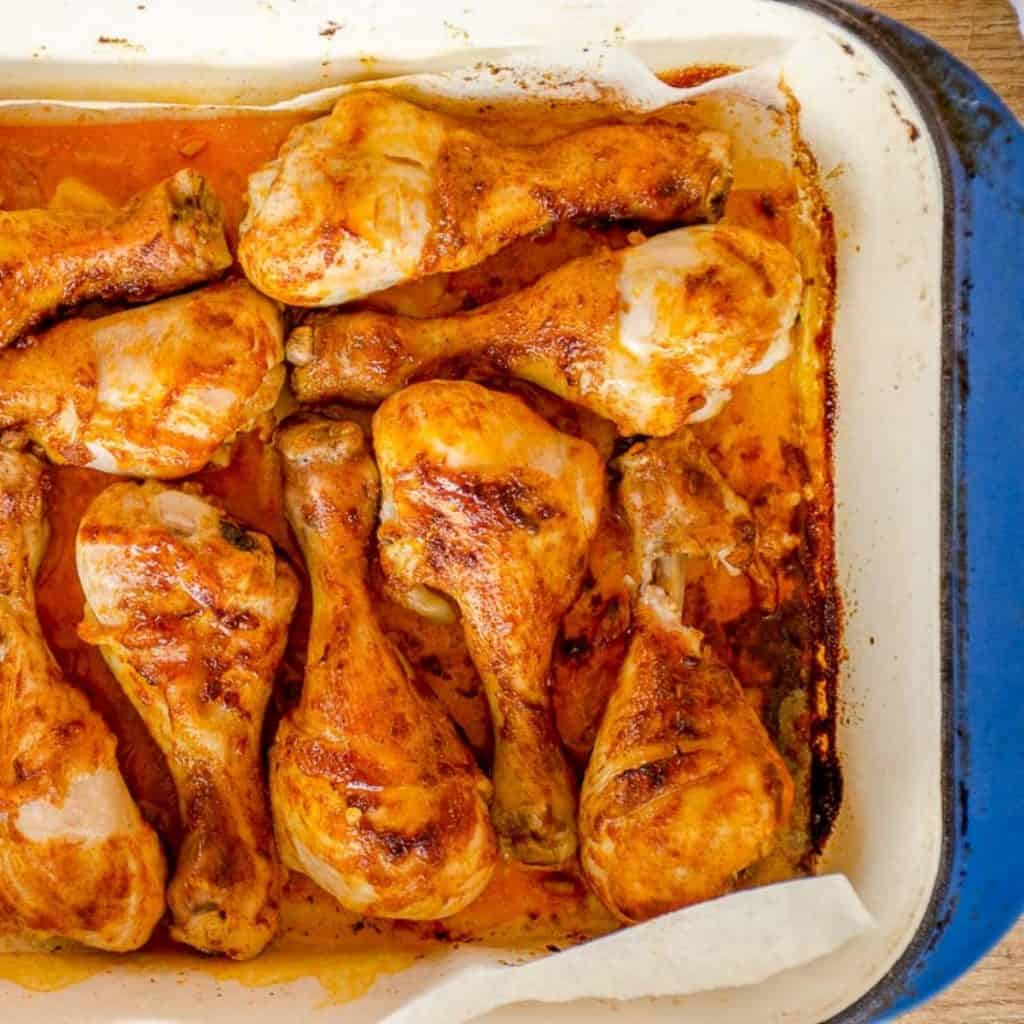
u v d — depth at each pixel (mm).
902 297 587
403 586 595
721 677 591
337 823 576
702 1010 568
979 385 562
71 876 581
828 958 567
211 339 578
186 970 593
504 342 593
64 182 616
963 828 560
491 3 574
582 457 589
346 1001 583
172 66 600
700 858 576
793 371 621
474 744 615
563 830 597
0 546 591
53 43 591
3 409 583
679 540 599
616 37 586
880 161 593
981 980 619
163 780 611
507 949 601
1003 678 561
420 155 587
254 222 584
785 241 618
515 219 597
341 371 596
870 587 603
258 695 596
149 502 587
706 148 599
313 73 602
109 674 612
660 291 576
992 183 564
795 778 617
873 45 571
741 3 571
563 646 619
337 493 592
